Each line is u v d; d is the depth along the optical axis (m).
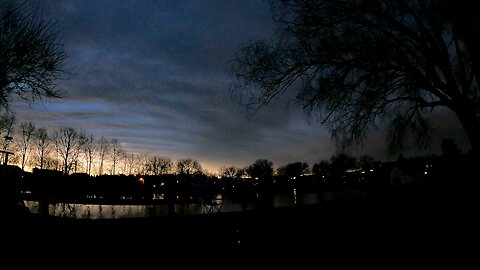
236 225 10.53
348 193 37.19
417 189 19.34
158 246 9.36
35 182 26.64
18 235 9.52
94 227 9.95
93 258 8.88
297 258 9.18
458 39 13.70
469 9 11.93
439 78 14.03
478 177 14.45
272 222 10.88
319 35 14.26
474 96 14.41
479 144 13.78
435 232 10.81
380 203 14.72
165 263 8.75
